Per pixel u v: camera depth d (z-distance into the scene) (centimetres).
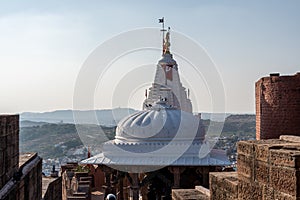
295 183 542
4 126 940
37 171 1449
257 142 700
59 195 2227
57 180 2123
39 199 1495
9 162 1002
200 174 2412
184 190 1180
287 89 1474
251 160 670
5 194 873
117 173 2520
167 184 2475
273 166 595
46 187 1748
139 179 2659
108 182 2505
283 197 568
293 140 713
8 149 989
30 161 1351
